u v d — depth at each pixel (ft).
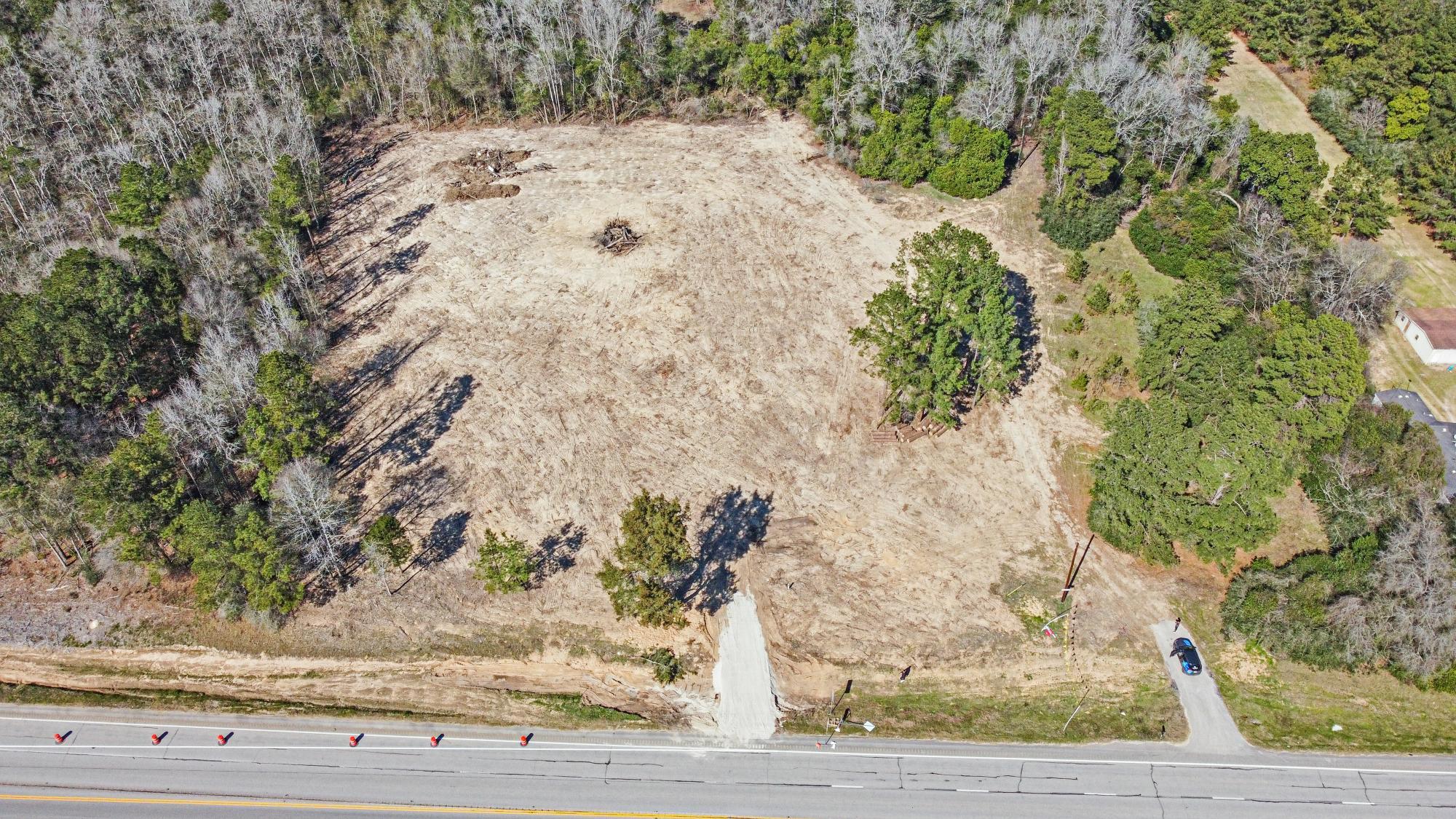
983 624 209.46
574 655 205.67
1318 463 229.45
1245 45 408.87
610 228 323.78
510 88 393.50
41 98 355.15
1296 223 285.43
